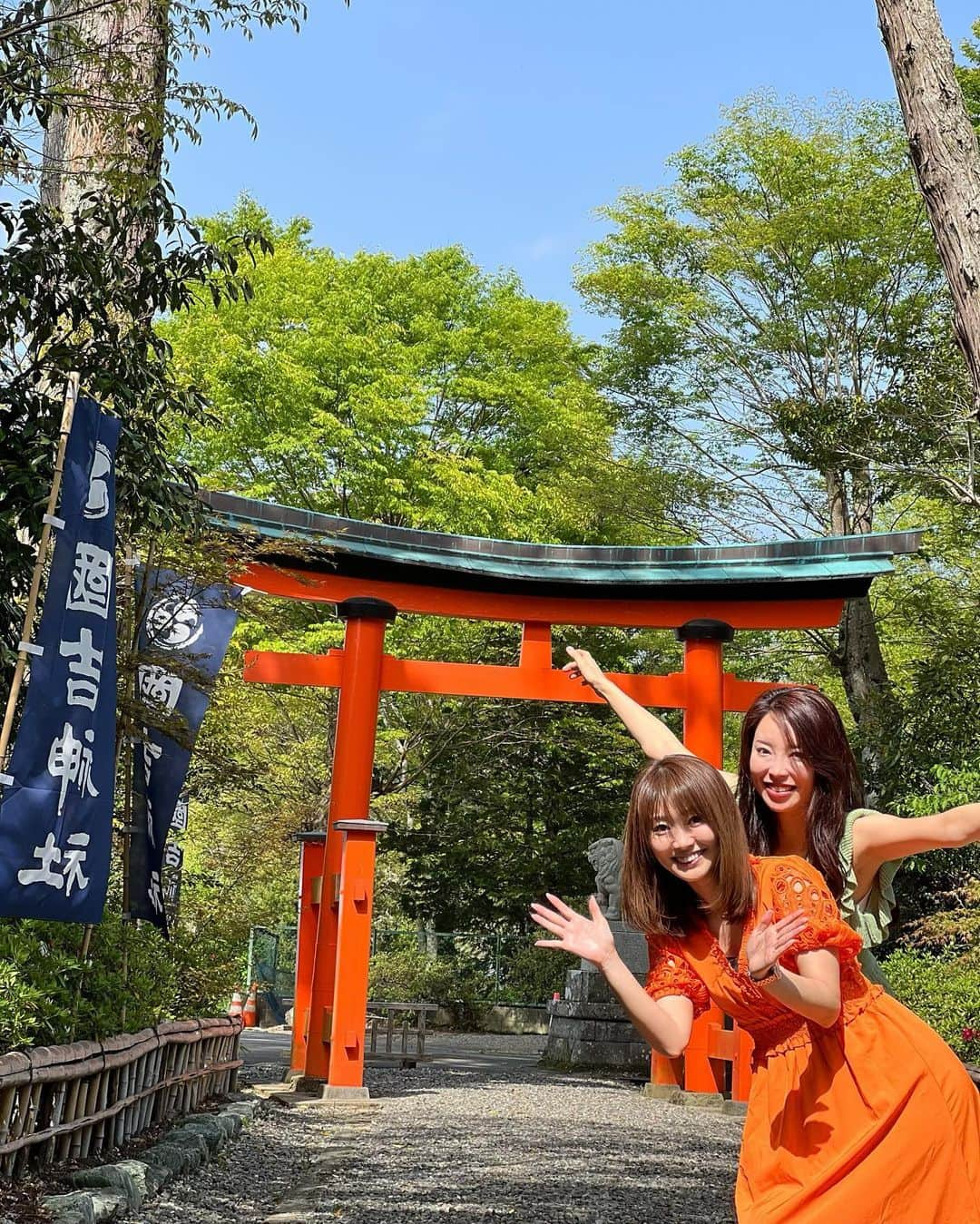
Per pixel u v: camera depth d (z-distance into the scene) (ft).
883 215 56.75
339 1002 31.91
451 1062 44.91
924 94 18.39
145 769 24.47
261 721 48.39
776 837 8.04
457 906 67.92
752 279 60.18
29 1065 15.17
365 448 58.08
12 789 15.15
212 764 30.91
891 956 34.37
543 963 64.85
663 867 7.52
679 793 7.16
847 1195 6.59
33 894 15.17
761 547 36.14
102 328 19.80
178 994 26.94
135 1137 21.26
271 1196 18.97
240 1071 36.94
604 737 61.87
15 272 18.79
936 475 46.96
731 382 63.10
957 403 45.57
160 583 25.30
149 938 25.59
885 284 58.13
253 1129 25.85
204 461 59.57
